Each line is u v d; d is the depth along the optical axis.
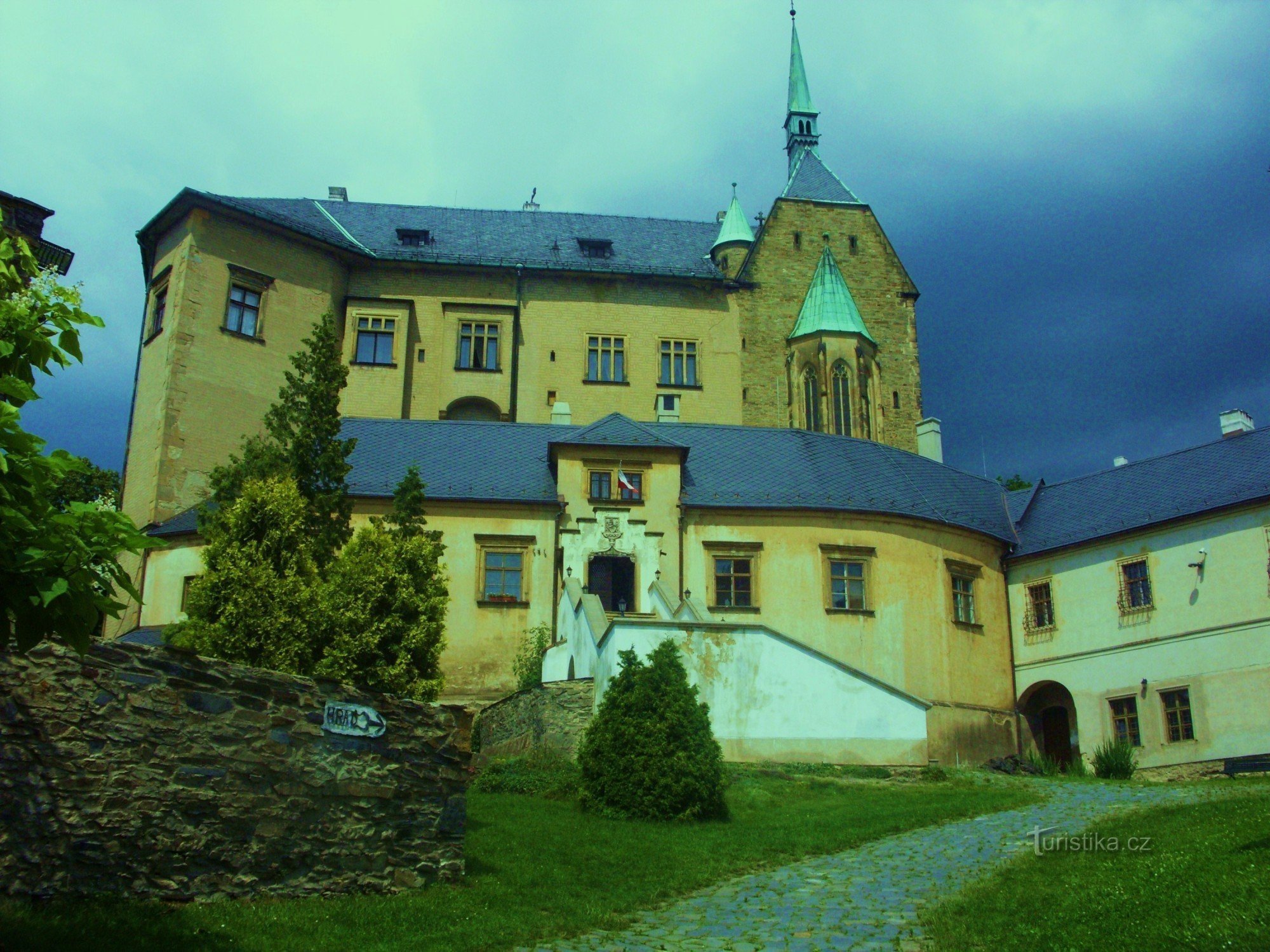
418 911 14.73
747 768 30.19
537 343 59.81
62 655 13.08
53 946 11.20
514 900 16.09
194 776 13.89
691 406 60.72
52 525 10.28
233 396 51.59
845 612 41.22
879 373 63.41
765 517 42.00
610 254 64.12
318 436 30.03
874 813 24.56
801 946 14.25
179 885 13.50
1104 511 43.78
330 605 26.56
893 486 44.94
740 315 63.16
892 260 66.50
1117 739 39.25
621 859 19.59
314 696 15.38
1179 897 13.98
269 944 12.67
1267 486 38.22
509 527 40.97
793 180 67.62
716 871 19.28
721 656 31.20
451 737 16.94
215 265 52.47
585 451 42.06
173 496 48.81
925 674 41.41
